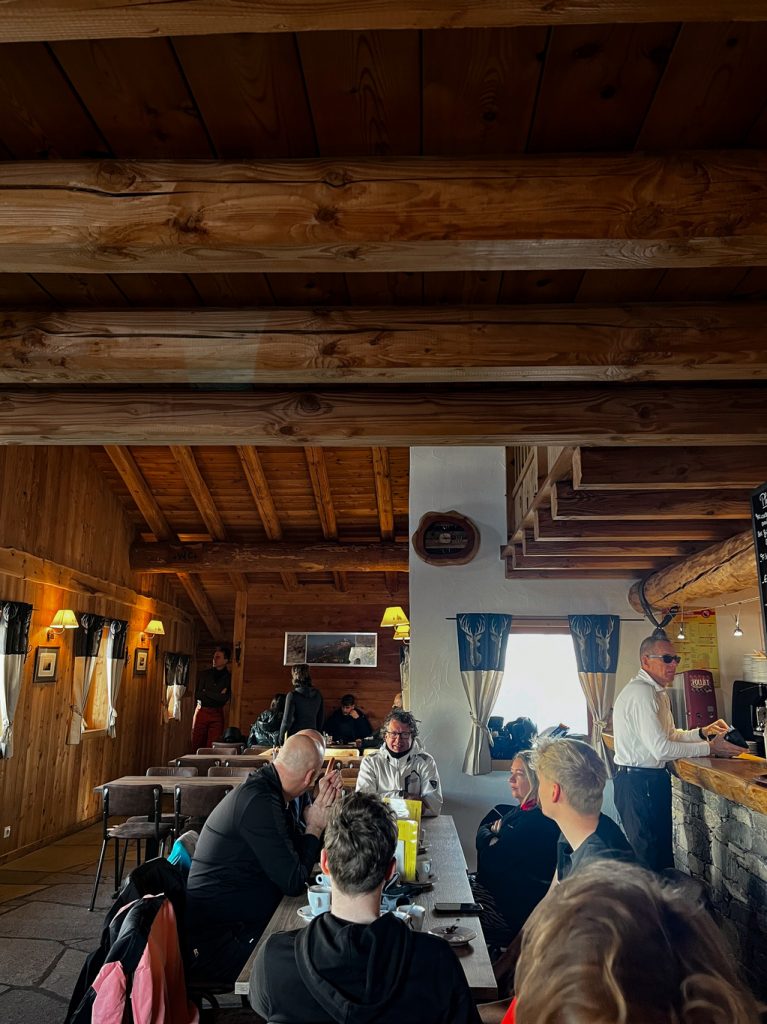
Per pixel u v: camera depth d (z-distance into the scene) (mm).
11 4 1354
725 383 3322
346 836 1758
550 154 1972
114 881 6578
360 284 2658
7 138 1997
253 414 3414
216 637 13852
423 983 1573
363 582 12695
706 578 5074
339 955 1583
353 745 9461
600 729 6684
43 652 8117
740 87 1777
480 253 1992
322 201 1949
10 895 6109
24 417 3438
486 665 6828
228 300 2795
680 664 7543
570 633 6941
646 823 4184
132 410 3434
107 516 10242
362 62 1713
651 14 1360
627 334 2678
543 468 5031
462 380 2855
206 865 3143
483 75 1748
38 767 8070
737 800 3205
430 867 3238
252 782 3234
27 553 7699
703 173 1922
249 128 1931
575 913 599
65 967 4551
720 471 3738
